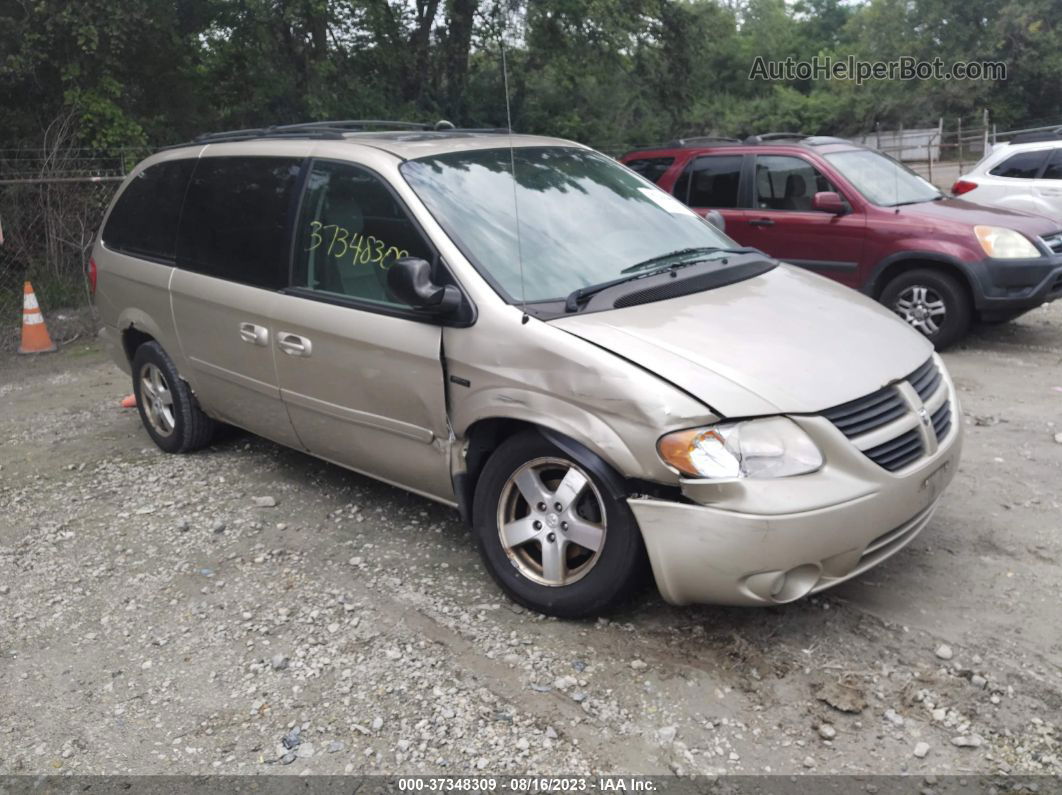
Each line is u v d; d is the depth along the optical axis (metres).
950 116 44.09
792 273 4.60
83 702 3.63
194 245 5.50
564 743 3.21
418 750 3.23
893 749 3.09
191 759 3.27
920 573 4.14
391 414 4.35
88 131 13.89
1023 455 5.47
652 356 3.52
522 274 4.05
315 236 4.71
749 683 3.45
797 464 3.35
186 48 16.08
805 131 46.00
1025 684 3.36
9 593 4.52
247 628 4.05
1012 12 43.31
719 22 23.94
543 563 3.84
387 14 17.95
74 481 5.92
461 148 4.70
